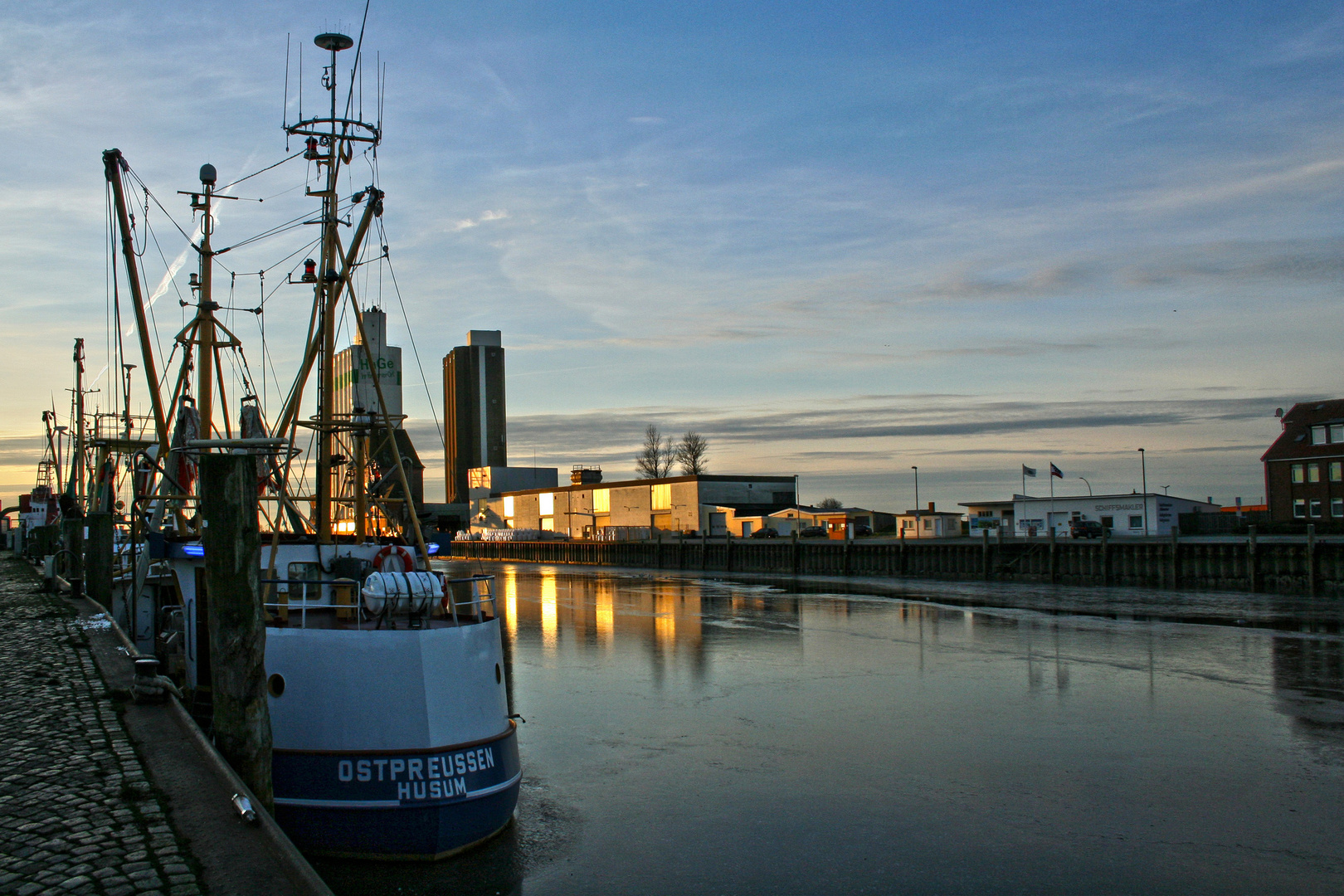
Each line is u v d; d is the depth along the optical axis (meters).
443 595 12.97
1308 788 16.02
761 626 37.81
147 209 19.39
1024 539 58.56
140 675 12.55
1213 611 40.41
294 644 12.12
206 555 10.30
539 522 110.44
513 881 12.22
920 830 14.20
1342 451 69.00
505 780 12.84
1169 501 69.44
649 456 128.62
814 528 83.19
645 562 84.75
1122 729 20.03
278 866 7.51
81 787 9.17
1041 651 30.34
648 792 15.91
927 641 32.84
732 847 13.52
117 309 19.53
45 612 21.70
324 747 11.89
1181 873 12.61
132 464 24.86
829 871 12.70
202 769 9.77
